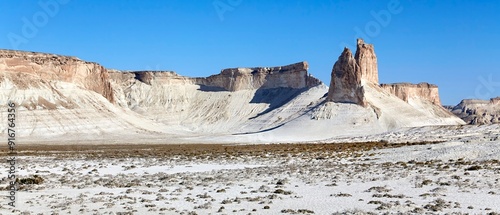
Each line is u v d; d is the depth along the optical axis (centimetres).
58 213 2800
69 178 4722
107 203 3097
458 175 4112
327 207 2834
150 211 2831
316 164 5791
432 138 10381
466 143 6606
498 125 11162
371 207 2812
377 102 19438
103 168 5819
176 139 16975
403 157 5962
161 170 5481
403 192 3350
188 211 2798
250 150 9406
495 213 2534
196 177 4541
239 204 2989
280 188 3631
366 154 6994
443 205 2783
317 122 18125
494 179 3819
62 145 13800
